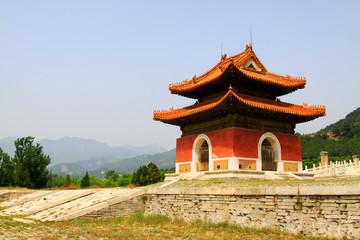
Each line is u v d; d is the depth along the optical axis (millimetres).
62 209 33438
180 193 31172
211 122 44938
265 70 48312
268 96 47281
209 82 43969
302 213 22531
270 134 44156
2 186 64562
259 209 25078
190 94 50625
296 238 21781
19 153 68875
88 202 34031
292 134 47031
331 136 188000
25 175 64375
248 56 46750
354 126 183875
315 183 30328
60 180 100125
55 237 21906
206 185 34500
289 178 40562
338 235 20500
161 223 29766
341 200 20656
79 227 26688
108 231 25203
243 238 22578
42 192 48656
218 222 27609
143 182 74062
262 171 41312
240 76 41719
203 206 29109
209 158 43594
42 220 29750
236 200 26688
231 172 39156
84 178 81500
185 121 48625
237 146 40406
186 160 48031
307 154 154875
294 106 46688
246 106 39469
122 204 32781
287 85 45281
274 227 23938
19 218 31438
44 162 69688
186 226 28109
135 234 24188
